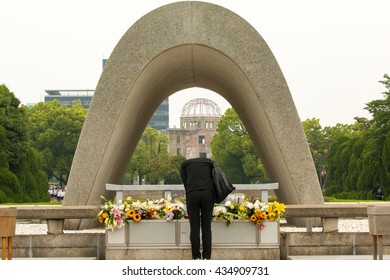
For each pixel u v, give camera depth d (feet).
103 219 39.58
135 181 336.08
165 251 39.52
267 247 39.68
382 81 162.09
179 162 290.76
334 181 215.92
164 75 59.11
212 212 37.52
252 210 39.60
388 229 33.42
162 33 49.78
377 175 156.35
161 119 617.21
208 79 65.51
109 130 49.24
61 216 43.93
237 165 265.13
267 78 49.60
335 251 41.83
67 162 248.93
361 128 241.35
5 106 154.30
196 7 50.06
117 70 49.49
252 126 63.05
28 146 154.61
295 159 49.49
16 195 136.87
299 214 44.37
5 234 34.47
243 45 49.85
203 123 374.22
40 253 41.83
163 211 39.75
